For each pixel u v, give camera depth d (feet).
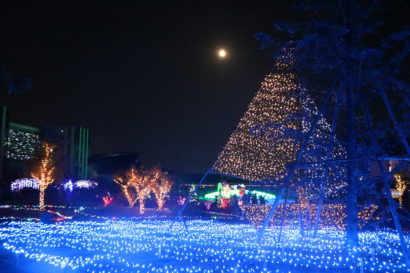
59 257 47.19
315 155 42.96
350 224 40.52
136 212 137.69
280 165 51.88
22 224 92.38
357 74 40.04
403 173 87.97
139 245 57.21
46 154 159.43
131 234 72.28
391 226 79.56
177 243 60.29
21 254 49.49
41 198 152.46
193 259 46.37
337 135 40.19
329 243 55.06
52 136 169.07
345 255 46.44
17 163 188.24
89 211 138.31
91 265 42.14
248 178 54.80
